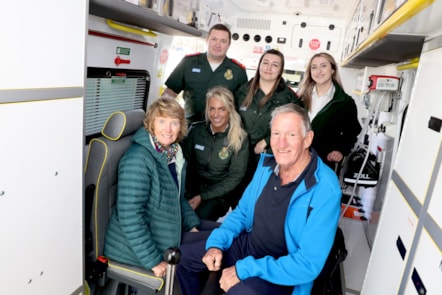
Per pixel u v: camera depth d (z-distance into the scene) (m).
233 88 2.97
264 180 1.75
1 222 1.06
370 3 2.21
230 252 1.80
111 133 1.67
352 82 4.26
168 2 2.18
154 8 1.95
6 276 1.12
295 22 4.22
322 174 1.57
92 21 1.91
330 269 1.66
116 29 2.17
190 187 2.66
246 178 2.95
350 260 2.63
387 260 1.40
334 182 1.57
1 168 1.03
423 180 1.15
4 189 1.05
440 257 0.92
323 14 4.02
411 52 1.96
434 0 0.86
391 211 1.48
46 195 1.24
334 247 1.71
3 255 1.09
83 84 1.34
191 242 1.91
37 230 1.22
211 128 2.51
